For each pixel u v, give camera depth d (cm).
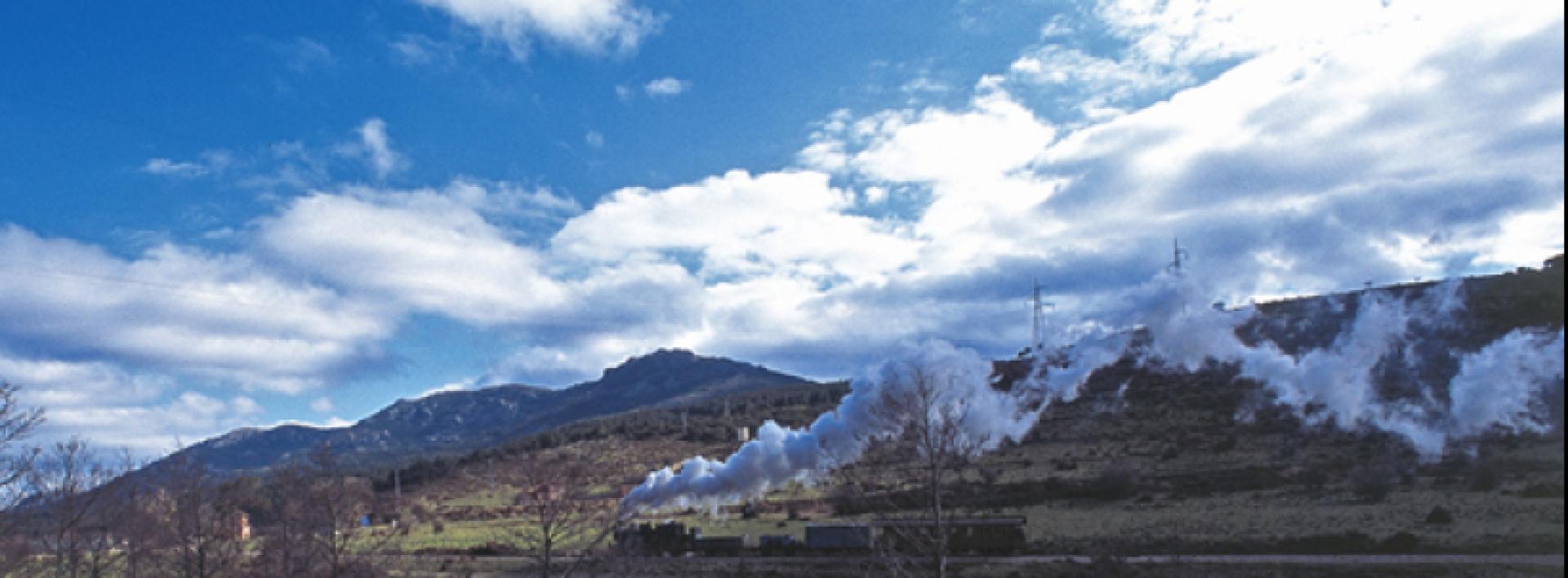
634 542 6938
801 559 8600
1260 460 12225
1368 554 7162
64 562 6581
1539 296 15650
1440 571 6325
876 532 6212
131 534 6100
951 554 8375
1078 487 11788
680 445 19450
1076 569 7394
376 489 18275
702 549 9356
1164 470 12231
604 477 12294
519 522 12294
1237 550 7712
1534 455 10738
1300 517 9094
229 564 5919
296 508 5434
